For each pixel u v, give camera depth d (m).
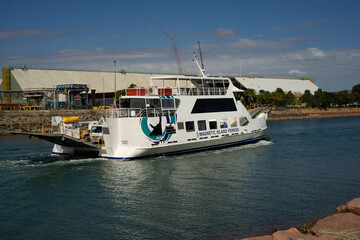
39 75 111.19
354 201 18.56
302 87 161.25
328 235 15.33
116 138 31.45
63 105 84.00
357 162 32.47
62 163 31.61
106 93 102.38
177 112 34.16
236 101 41.03
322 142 46.66
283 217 18.50
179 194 22.38
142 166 29.98
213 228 17.09
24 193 22.86
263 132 46.41
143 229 17.09
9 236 16.56
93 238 16.25
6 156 36.09
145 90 34.03
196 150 36.62
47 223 18.03
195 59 40.72
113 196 22.08
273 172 28.30
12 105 80.69
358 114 143.38
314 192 22.88
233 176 26.89
